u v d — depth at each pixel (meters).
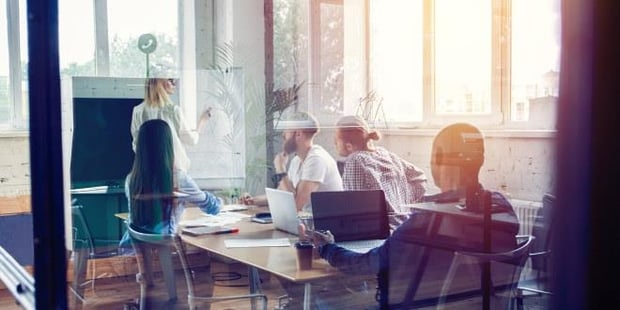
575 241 1.17
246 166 4.00
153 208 2.69
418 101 4.25
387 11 4.86
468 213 2.12
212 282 2.50
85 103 3.00
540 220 1.36
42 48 1.30
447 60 4.21
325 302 2.18
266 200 3.09
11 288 1.41
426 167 2.82
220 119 4.43
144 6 4.38
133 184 2.73
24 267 1.46
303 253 2.35
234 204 3.28
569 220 1.18
